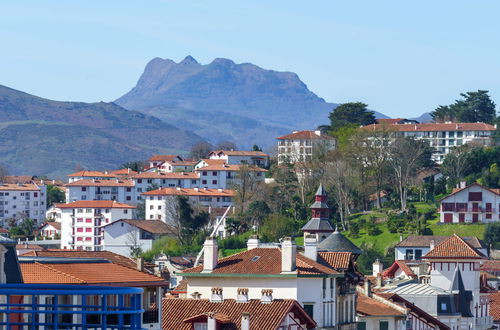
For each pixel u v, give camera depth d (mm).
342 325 169250
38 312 95000
